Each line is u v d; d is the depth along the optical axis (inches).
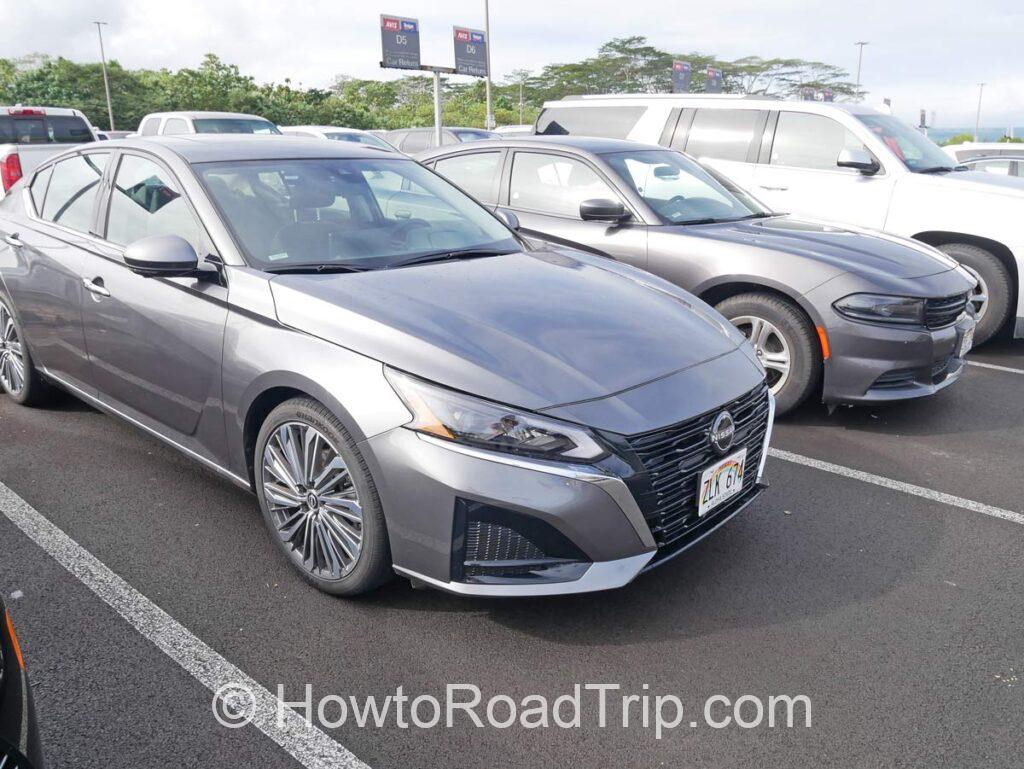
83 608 112.0
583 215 200.4
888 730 92.7
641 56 2746.1
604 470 98.9
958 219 257.0
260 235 129.1
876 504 150.3
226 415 123.2
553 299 124.3
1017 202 249.8
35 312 166.4
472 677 100.3
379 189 151.2
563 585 99.7
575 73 2802.7
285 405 114.0
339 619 111.0
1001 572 127.1
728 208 218.8
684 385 110.0
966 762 88.0
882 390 180.7
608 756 88.4
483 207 165.5
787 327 185.9
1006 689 99.7
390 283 121.9
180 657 102.4
